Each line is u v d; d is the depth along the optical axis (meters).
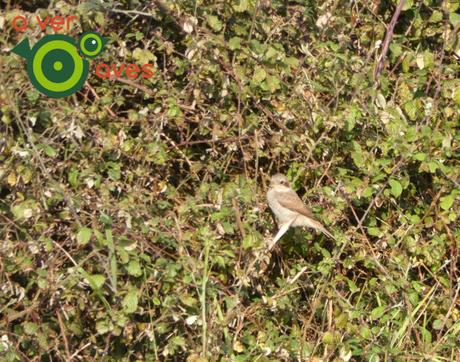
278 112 11.73
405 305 11.57
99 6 10.95
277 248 11.98
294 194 11.52
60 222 10.53
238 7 11.26
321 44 11.90
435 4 12.91
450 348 11.58
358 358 11.43
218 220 10.81
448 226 12.42
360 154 11.67
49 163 10.49
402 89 12.41
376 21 12.91
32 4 11.83
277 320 11.36
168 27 11.77
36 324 9.91
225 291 10.94
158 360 10.51
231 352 10.45
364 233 11.97
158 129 11.29
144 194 11.14
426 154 11.75
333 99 12.00
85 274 9.73
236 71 11.42
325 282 11.54
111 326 9.94
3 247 9.99
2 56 10.45
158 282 10.25
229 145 11.71
